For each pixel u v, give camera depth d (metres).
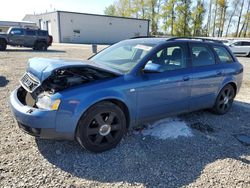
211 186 2.86
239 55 22.67
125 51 4.29
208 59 4.80
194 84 4.39
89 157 3.32
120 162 3.25
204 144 3.86
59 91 3.13
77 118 3.15
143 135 4.02
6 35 19.27
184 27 57.19
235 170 3.20
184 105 4.36
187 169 3.17
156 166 3.21
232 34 61.19
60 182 2.79
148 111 3.85
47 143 3.61
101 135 3.41
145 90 3.70
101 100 3.29
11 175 2.85
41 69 3.31
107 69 3.60
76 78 3.39
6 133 3.86
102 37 44.12
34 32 20.52
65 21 39.75
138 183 2.87
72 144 3.62
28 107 3.15
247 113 5.50
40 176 2.87
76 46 29.55
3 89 6.52
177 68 4.21
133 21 47.12
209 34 63.62
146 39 4.57
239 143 3.99
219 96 5.08
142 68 3.75
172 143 3.82
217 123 4.79
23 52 18.23
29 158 3.21
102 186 2.78
